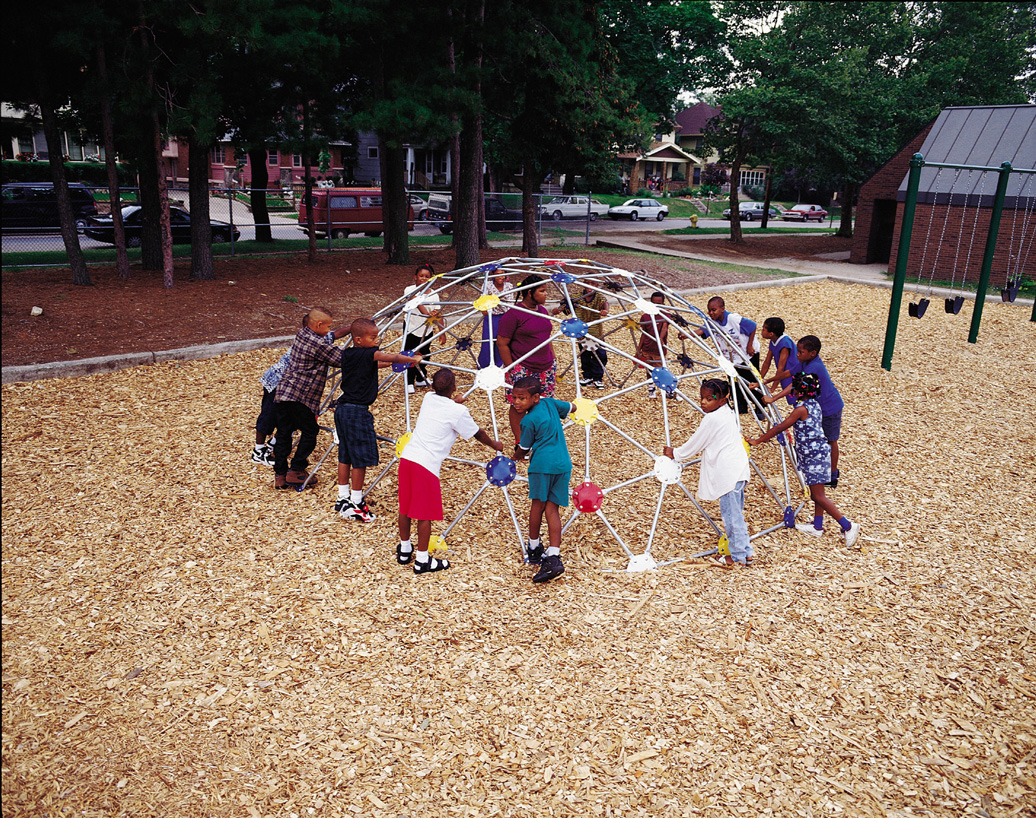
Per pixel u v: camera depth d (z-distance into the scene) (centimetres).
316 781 354
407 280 1562
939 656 456
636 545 581
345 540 575
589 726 390
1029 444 820
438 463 514
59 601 489
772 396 674
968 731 394
